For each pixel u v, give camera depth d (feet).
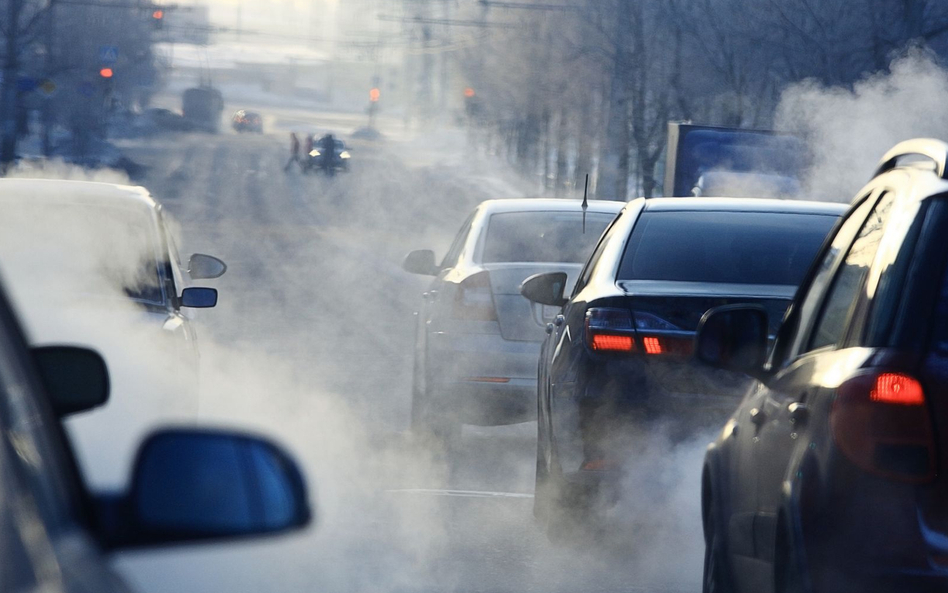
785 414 43.37
